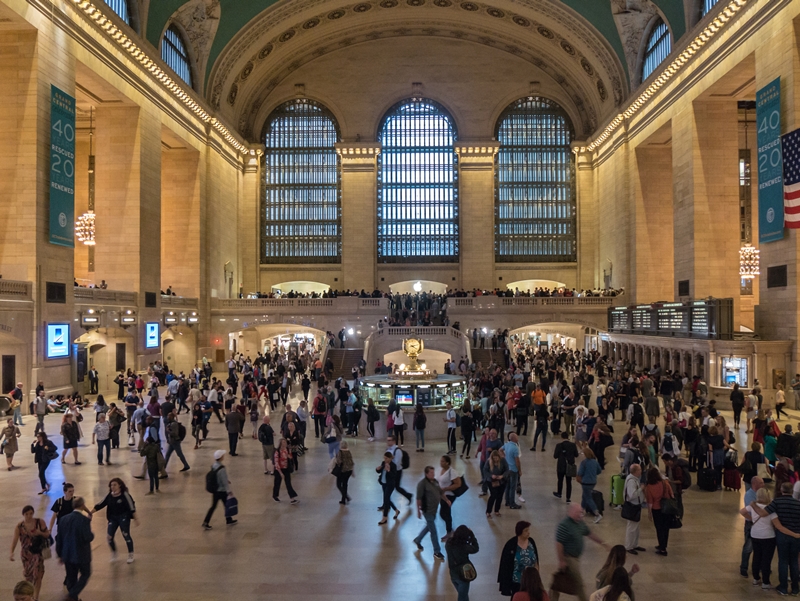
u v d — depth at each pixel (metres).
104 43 26.56
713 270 29.58
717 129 29.72
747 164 38.94
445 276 48.50
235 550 9.33
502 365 31.83
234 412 15.80
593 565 8.73
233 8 36.03
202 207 38.41
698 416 14.25
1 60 22.14
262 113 48.00
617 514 11.03
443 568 8.70
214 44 37.28
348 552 9.27
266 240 48.72
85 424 19.95
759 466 13.95
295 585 8.12
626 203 39.09
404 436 18.06
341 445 11.75
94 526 10.43
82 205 37.56
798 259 21.59
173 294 36.78
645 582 8.14
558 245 48.50
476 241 47.91
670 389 20.05
